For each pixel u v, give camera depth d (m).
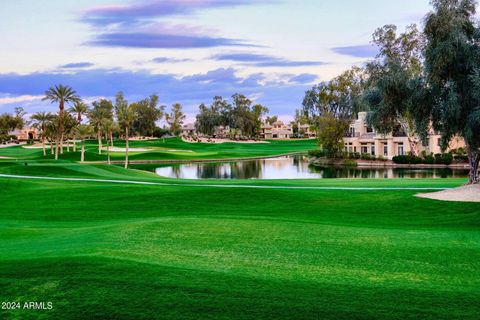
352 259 12.69
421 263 12.31
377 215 23.22
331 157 98.00
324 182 40.47
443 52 26.84
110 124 99.88
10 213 24.45
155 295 9.29
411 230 17.81
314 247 14.17
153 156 111.94
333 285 10.20
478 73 25.50
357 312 8.65
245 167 91.44
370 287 10.11
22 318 8.30
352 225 19.25
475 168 30.56
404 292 9.80
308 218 21.97
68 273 10.53
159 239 15.12
